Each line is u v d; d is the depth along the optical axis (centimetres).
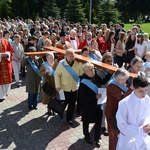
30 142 504
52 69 579
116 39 1164
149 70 590
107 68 447
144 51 949
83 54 587
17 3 4225
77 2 3172
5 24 1605
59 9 3844
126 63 1008
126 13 4750
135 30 1123
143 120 315
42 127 567
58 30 1353
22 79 934
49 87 575
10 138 519
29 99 651
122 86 392
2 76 721
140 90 290
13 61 829
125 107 306
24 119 605
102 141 509
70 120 578
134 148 319
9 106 686
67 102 564
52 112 639
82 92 470
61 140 513
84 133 501
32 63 620
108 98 402
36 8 4541
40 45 919
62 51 623
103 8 2903
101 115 484
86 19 3228
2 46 719
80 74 552
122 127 309
